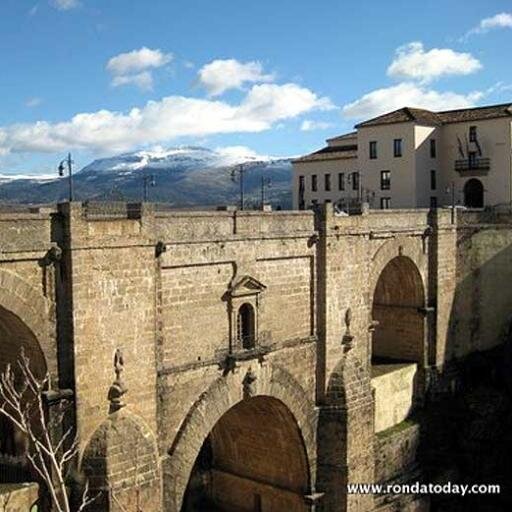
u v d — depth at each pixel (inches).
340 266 1680.6
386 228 1884.8
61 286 1127.6
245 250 1445.6
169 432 1328.7
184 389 1350.9
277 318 1545.3
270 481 1775.3
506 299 2353.6
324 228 1622.8
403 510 1828.2
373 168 3078.2
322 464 1691.7
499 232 2299.5
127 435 1190.3
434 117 3046.3
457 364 2230.6
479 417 2102.6
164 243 1270.9
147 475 1211.2
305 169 3599.9
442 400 2149.4
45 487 1122.0
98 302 1168.2
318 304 1641.2
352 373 1700.3
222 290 1408.7
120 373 1202.6
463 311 2239.2
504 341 2336.4
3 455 1199.6
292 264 1574.8
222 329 1417.3
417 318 2118.6
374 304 2203.5
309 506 1683.1
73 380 1136.8
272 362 1537.9
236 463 1846.7
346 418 1663.4
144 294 1242.6
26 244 1077.8
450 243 2164.1
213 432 1865.2
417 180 2942.9
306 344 1622.8
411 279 2097.7
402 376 2031.3
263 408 1654.8
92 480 1145.4
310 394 1652.3
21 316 1082.1
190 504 1900.8
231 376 1439.5
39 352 1116.5
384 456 1870.1
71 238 1117.1
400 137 2977.4
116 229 1191.6
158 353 1289.4
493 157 2864.2
